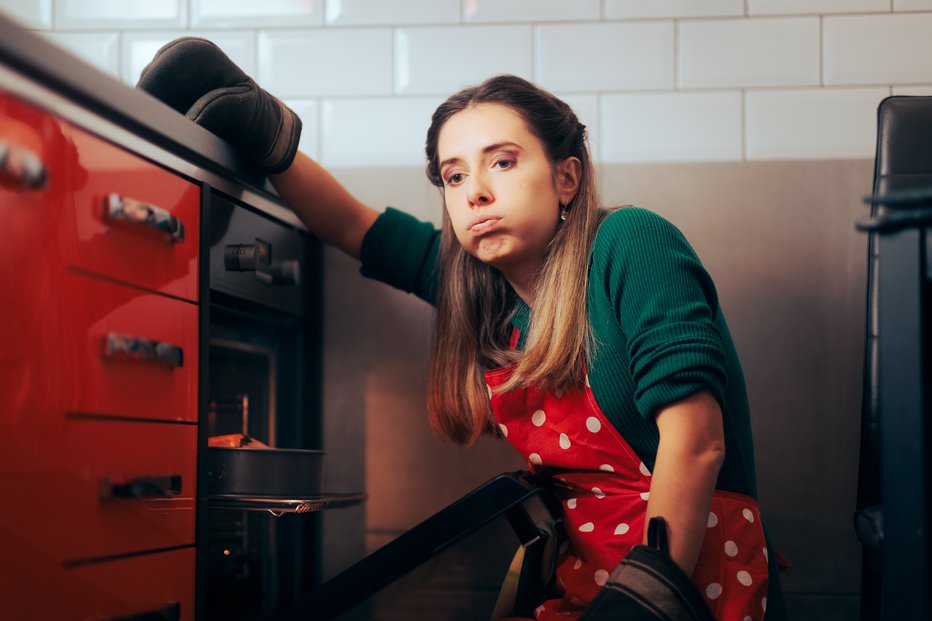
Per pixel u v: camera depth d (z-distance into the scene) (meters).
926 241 0.78
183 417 1.08
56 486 0.86
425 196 1.72
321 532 1.71
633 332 0.99
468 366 1.20
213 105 1.16
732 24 1.70
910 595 0.76
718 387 0.94
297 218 1.54
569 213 1.14
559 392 1.08
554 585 1.10
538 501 1.13
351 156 1.74
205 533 1.12
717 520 1.02
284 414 1.63
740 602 0.98
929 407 0.78
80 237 0.91
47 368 0.86
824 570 1.63
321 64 1.75
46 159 0.85
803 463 1.64
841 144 1.67
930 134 1.27
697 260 1.05
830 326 1.65
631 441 1.05
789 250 1.67
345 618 1.04
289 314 1.55
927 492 0.77
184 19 1.76
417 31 1.74
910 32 1.67
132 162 0.99
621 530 1.04
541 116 1.12
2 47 0.74
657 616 0.83
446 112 1.16
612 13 1.72
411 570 1.02
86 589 0.90
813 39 1.69
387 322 1.72
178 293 1.08
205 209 1.15
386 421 1.71
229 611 1.39
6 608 0.80
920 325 0.77
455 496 1.70
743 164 1.68
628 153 1.70
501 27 1.73
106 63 1.76
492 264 1.14
